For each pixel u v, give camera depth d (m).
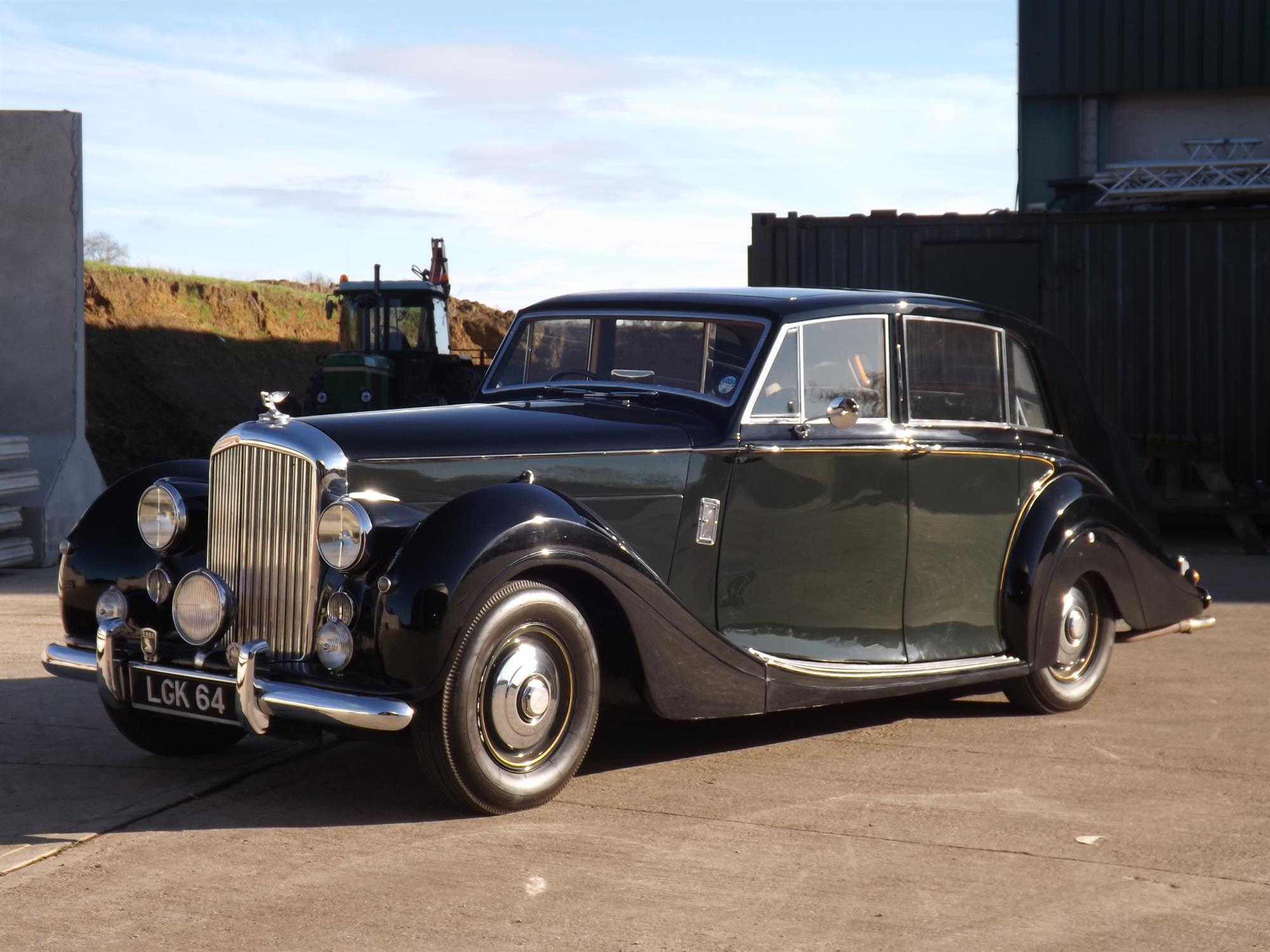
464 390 19.75
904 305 5.32
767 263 13.20
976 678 5.35
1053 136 16.77
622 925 3.19
